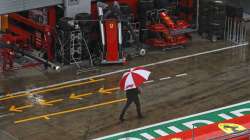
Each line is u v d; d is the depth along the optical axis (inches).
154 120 2637.8
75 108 2741.1
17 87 2955.2
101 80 3051.2
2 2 3011.8
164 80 3051.2
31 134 2501.2
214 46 3563.0
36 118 2642.7
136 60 3319.4
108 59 3228.3
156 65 3250.5
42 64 3228.3
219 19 3612.2
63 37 3189.0
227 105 2785.4
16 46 3287.4
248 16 4065.0
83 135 2495.1
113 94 2891.2
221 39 3671.3
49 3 3191.4
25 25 3400.6
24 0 3083.2
